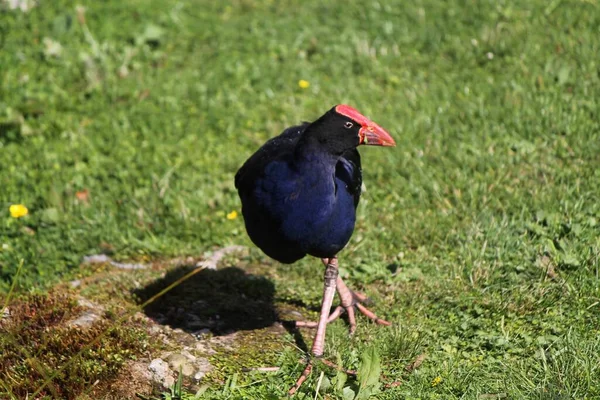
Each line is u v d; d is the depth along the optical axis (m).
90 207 11.62
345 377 7.86
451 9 16.66
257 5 18.08
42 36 16.19
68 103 14.26
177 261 10.73
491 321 9.04
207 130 13.72
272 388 7.98
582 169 11.31
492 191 11.15
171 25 17.02
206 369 8.35
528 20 15.63
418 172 11.86
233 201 11.80
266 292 10.06
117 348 8.30
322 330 8.38
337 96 14.26
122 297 9.61
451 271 9.92
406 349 8.52
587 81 13.30
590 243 9.91
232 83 14.98
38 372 7.89
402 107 13.62
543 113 12.61
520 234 10.30
